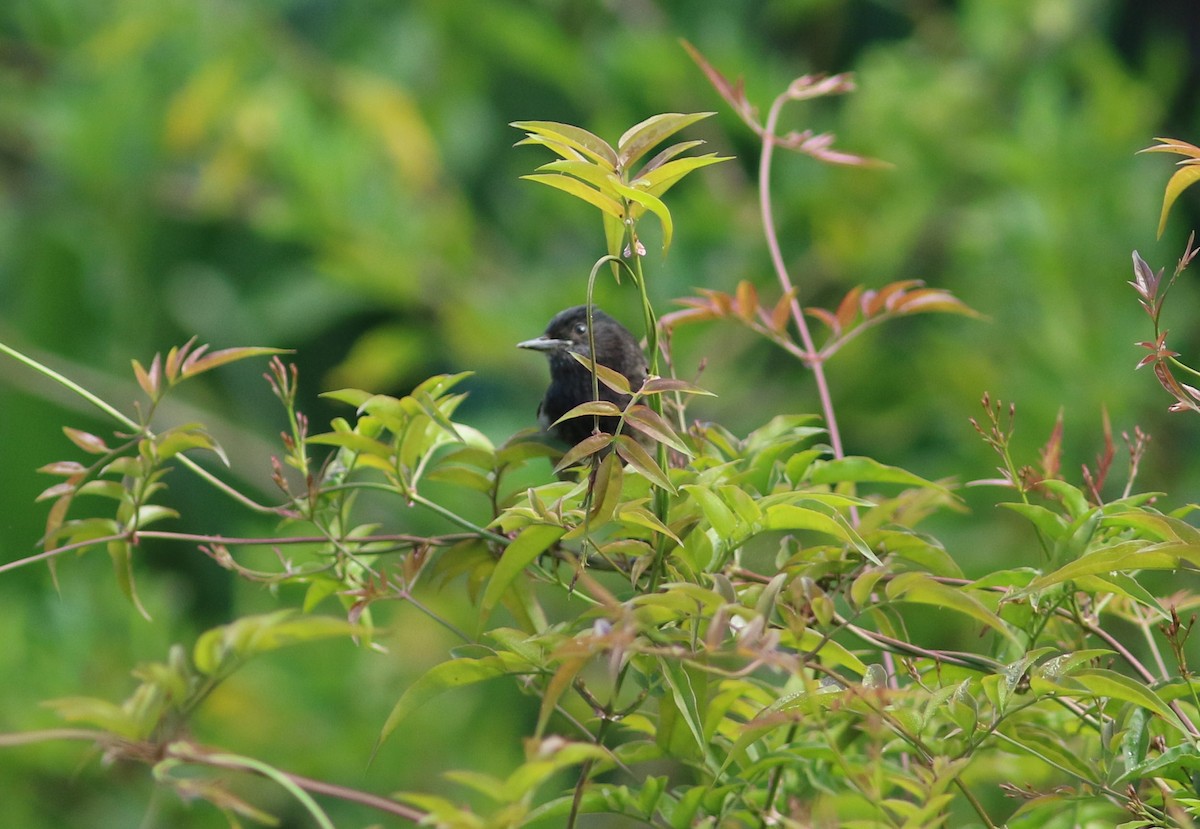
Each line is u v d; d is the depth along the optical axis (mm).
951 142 13430
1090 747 5117
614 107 15070
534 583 5246
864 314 6172
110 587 11484
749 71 14289
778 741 5102
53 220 14930
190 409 14539
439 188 15359
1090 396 10812
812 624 4754
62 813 10711
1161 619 5102
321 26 15922
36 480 13930
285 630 4363
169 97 14500
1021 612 4785
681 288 14031
